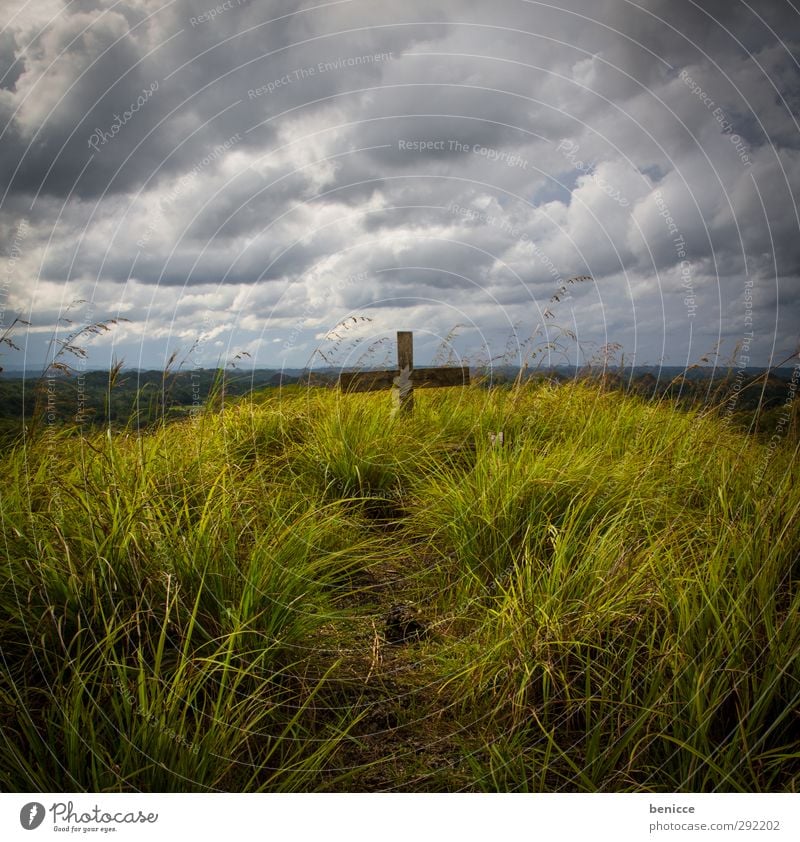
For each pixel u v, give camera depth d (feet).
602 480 11.60
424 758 7.39
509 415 17.65
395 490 14.60
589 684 7.37
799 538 9.15
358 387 19.99
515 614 8.51
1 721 6.72
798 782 6.61
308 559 10.29
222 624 7.99
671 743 6.94
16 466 10.53
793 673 7.12
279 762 7.15
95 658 7.59
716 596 7.85
